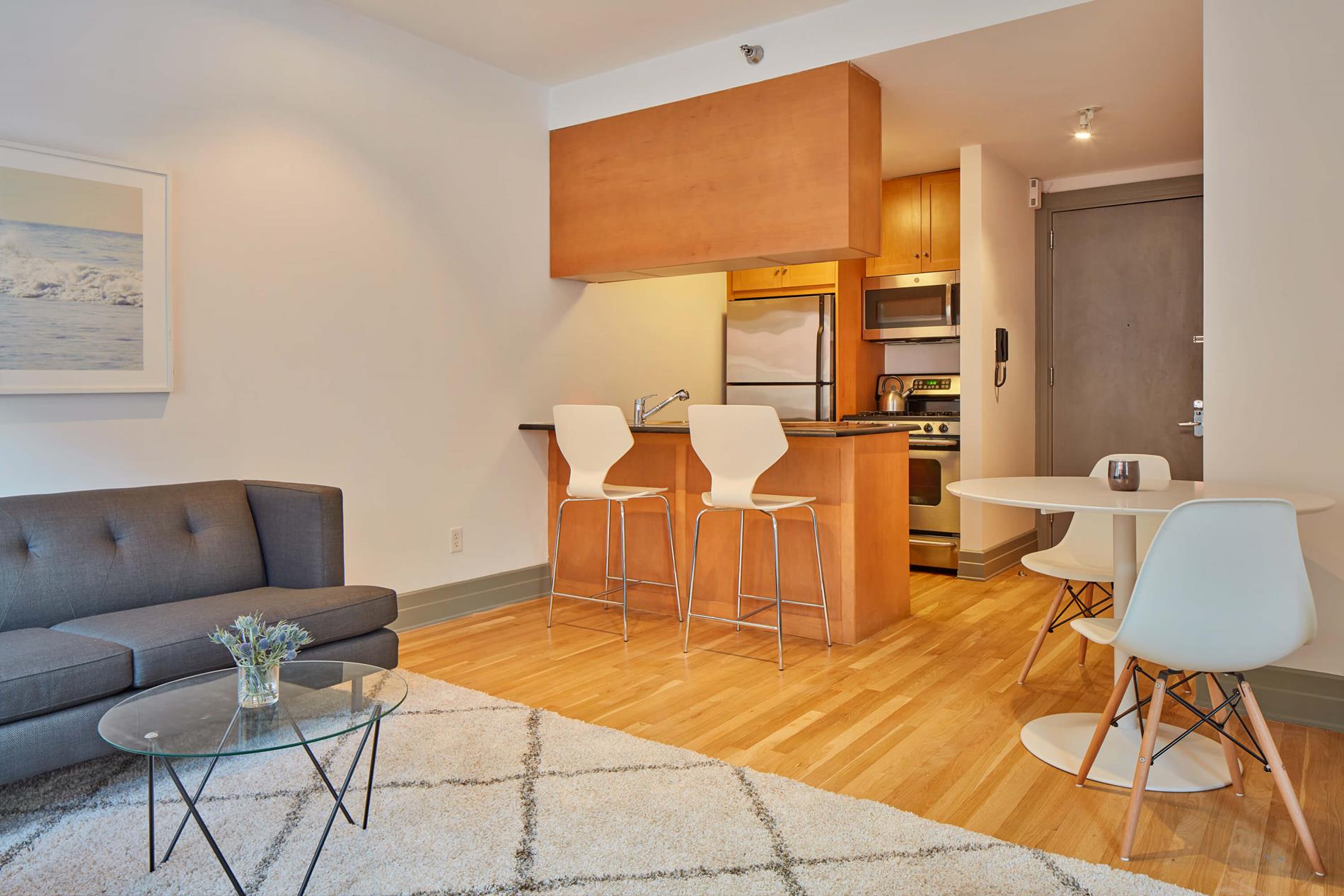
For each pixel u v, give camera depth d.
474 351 4.37
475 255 4.36
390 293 3.97
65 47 2.92
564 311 4.88
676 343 5.75
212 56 3.32
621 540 4.34
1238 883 1.90
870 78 3.96
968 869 1.93
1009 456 5.49
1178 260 5.43
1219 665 2.01
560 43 4.14
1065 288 5.79
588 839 2.06
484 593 4.42
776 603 3.90
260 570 3.11
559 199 4.73
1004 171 5.34
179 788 1.72
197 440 3.29
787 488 3.95
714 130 4.16
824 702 3.05
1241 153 2.89
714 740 2.71
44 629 2.46
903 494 4.26
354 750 2.59
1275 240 2.85
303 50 3.62
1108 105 4.34
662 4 3.74
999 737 2.73
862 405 6.04
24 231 2.81
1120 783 2.38
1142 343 5.57
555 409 4.07
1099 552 3.17
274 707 1.86
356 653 2.82
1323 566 2.80
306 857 1.98
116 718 1.80
